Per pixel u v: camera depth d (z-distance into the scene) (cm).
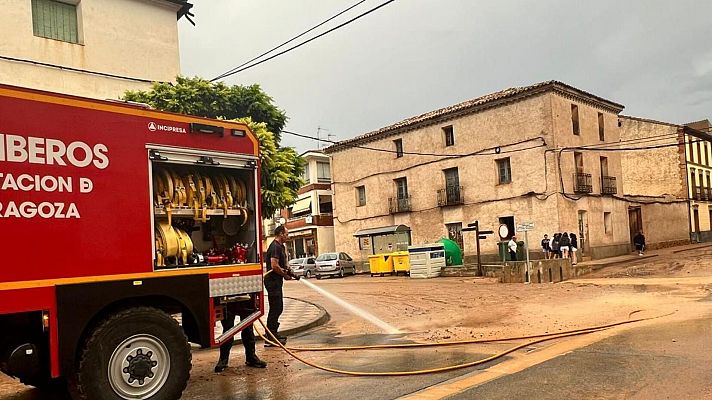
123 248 555
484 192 3234
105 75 1672
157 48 1812
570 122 3089
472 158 3300
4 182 480
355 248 4044
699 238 4312
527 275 2064
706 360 657
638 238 3325
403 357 791
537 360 711
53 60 1566
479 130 3266
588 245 3123
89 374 517
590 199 3181
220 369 743
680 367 629
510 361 720
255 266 691
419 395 571
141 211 573
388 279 2855
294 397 594
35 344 509
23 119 496
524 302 1423
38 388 679
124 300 566
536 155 3002
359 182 4012
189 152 625
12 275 480
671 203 4031
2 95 486
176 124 617
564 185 2981
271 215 1363
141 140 582
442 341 905
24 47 1509
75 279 517
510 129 3119
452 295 1738
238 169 692
